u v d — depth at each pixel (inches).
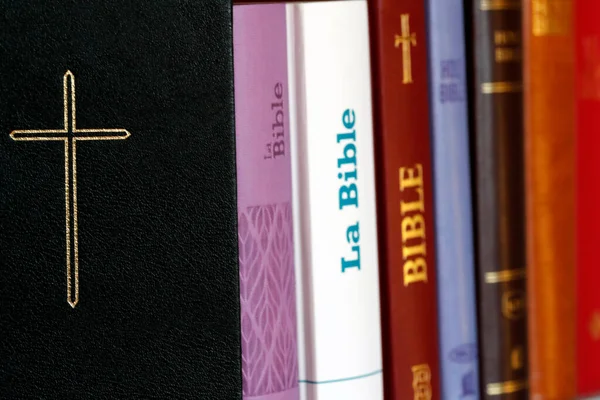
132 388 18.6
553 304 25.1
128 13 18.5
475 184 23.9
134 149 18.6
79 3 18.3
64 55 18.3
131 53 18.6
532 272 24.8
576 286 26.8
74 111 18.4
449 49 23.6
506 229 24.2
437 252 23.7
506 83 24.0
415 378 23.4
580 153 27.0
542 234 24.9
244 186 20.9
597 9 27.0
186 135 18.8
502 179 24.0
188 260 18.8
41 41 18.3
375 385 22.4
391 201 22.9
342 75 21.7
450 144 23.7
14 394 18.2
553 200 25.0
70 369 18.3
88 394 18.4
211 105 18.9
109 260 18.5
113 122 18.5
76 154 18.4
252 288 21.0
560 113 25.0
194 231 18.8
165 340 18.7
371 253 22.3
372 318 22.3
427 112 23.5
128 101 18.6
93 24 18.4
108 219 18.5
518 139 24.2
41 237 18.3
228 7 18.9
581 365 27.1
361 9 22.0
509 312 24.3
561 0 24.8
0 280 18.1
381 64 22.8
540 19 24.5
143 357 18.6
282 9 21.4
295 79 21.7
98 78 18.5
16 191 18.2
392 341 23.0
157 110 18.7
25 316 18.2
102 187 18.5
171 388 18.7
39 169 18.3
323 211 21.6
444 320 23.8
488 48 23.8
